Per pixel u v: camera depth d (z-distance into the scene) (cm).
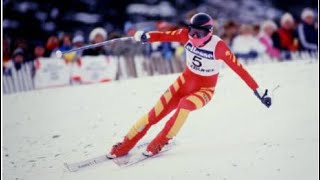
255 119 438
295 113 444
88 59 700
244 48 750
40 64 701
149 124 367
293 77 551
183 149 388
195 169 356
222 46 343
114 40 373
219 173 350
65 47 699
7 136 468
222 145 391
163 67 714
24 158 419
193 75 357
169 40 362
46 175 379
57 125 488
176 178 346
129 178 350
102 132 454
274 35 745
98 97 558
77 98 564
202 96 353
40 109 539
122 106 518
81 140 442
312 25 739
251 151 379
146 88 569
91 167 374
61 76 701
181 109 349
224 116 449
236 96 500
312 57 739
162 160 372
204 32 337
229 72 589
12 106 546
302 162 361
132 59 707
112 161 378
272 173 347
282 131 411
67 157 409
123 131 450
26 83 696
